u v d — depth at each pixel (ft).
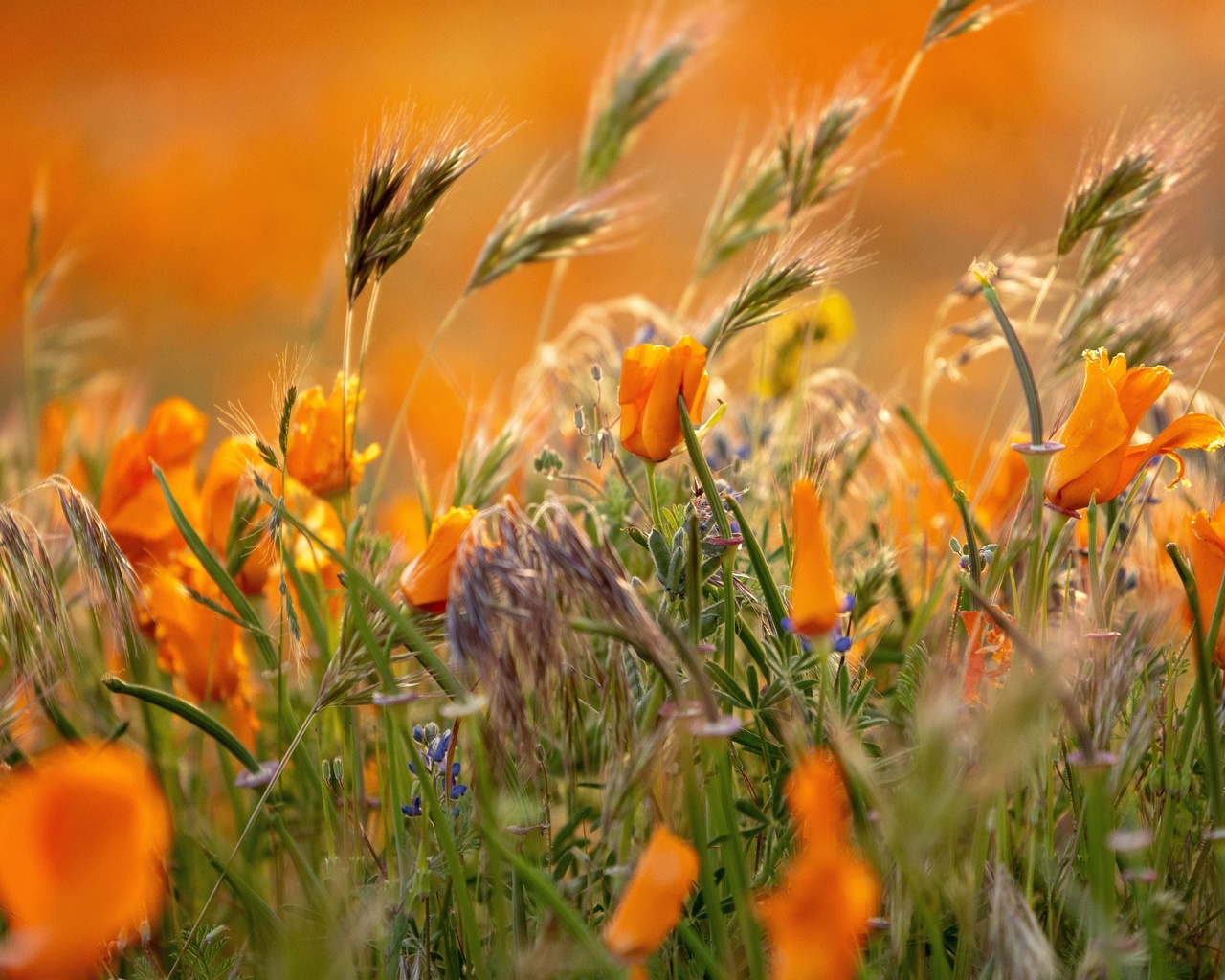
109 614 4.04
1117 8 19.90
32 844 3.42
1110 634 3.85
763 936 3.92
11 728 4.02
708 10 4.94
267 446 4.02
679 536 3.93
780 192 4.67
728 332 4.18
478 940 3.86
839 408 4.47
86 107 20.39
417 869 3.91
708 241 4.69
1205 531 3.95
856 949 3.76
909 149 16.67
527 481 4.42
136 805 3.47
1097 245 4.32
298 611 4.21
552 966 3.77
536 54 21.06
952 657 3.87
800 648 3.96
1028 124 16.83
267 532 4.03
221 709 4.22
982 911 3.92
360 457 4.17
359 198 4.08
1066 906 3.91
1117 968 3.76
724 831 3.93
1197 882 3.96
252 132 18.57
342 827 3.98
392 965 3.93
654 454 3.95
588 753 4.13
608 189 4.44
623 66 4.77
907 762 3.86
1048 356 4.33
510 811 3.86
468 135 4.13
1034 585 3.93
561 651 3.80
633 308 4.66
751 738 3.97
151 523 4.16
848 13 20.54
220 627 4.17
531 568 3.79
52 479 4.02
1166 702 3.98
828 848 3.57
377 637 3.92
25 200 16.07
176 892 4.18
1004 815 3.88
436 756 3.97
